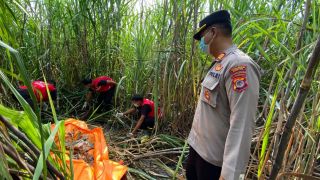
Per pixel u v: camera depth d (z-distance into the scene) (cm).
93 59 469
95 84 434
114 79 459
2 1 114
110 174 219
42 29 416
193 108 347
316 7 171
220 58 166
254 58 286
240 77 151
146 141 339
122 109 436
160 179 279
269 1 231
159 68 352
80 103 468
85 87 467
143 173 265
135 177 279
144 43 404
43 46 429
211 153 179
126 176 250
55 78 464
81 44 457
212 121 175
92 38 463
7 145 94
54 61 462
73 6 450
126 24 444
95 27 438
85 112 447
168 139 336
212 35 171
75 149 248
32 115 96
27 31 375
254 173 208
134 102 383
